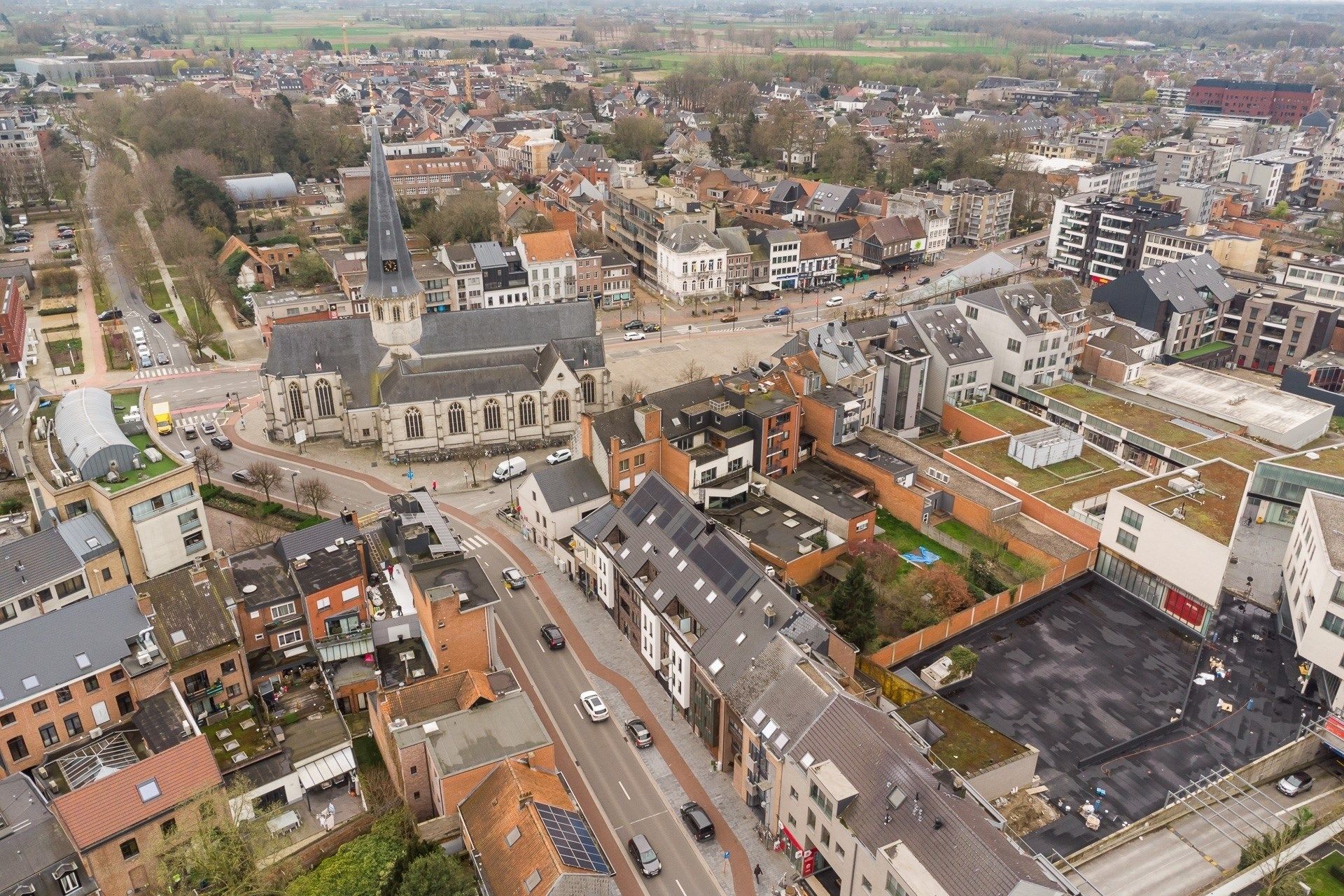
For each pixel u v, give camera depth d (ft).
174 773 255.91
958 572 391.24
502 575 397.80
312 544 332.60
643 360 645.92
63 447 377.91
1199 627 364.79
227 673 296.71
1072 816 283.38
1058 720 320.91
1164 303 631.97
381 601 335.88
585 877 229.45
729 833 277.85
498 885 236.43
